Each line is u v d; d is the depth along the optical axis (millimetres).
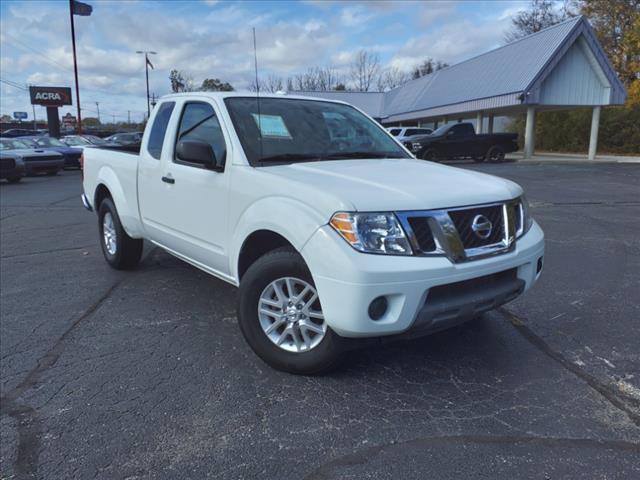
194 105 4363
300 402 3074
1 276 5844
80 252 7027
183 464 2525
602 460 2518
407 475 2426
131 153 5516
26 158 19531
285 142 3955
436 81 31281
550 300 4801
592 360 3604
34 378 3408
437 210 2928
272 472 2465
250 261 3672
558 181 14836
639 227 8203
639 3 30469
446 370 3465
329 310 2875
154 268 6070
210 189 3861
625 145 27047
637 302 4734
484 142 22016
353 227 2801
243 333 3508
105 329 4227
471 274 2949
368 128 4680
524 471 2439
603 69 21688
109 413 2977
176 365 3570
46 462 2545
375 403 3057
